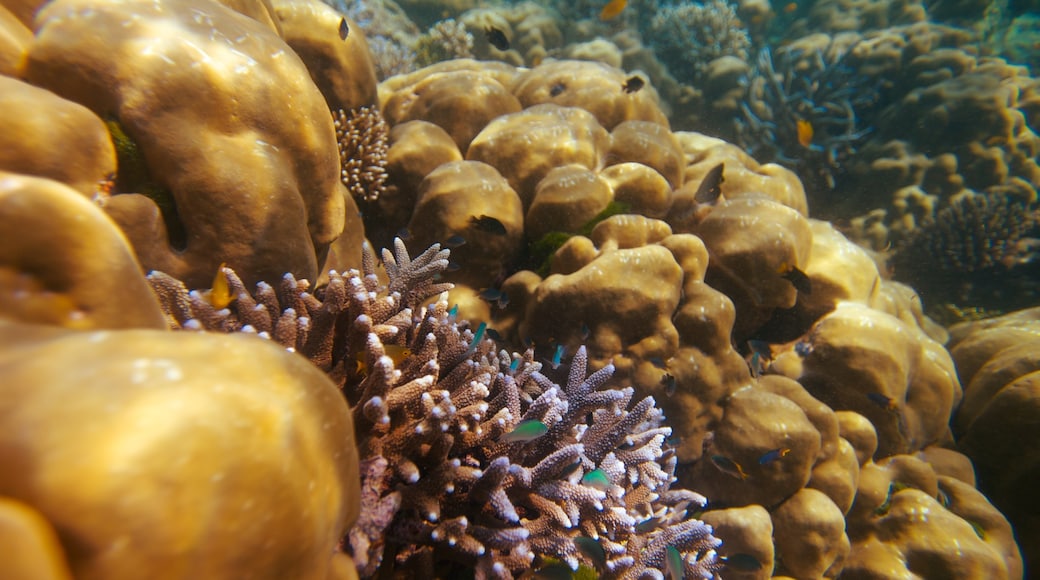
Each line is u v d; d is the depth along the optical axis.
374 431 2.07
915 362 4.72
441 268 3.17
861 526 4.56
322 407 1.17
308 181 2.90
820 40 11.59
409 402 2.18
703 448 4.20
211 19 2.58
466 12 12.12
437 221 4.31
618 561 2.50
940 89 9.09
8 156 1.84
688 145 6.41
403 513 2.08
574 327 3.88
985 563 4.17
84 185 2.08
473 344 2.71
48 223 1.15
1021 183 8.95
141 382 0.88
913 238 8.94
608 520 2.50
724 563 3.33
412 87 5.69
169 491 0.82
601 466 2.76
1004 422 5.19
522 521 2.33
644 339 3.90
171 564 0.82
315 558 1.11
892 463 4.79
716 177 4.29
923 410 4.98
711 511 4.05
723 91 11.10
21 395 0.81
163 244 2.42
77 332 0.95
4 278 1.12
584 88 5.78
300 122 2.77
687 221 4.99
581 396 2.75
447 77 5.57
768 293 4.55
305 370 1.18
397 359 2.35
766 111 10.21
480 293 4.34
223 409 0.93
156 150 2.36
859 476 4.54
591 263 3.89
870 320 4.57
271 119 2.63
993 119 8.77
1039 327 6.00
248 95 2.54
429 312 2.82
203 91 2.41
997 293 8.85
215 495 0.87
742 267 4.51
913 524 4.39
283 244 2.69
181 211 2.45
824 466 4.21
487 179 4.41
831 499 4.20
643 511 3.00
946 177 8.91
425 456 2.18
